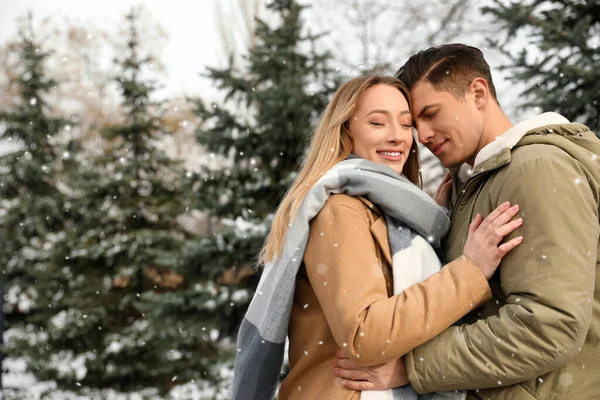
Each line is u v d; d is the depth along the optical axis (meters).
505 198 1.81
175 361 8.62
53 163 12.29
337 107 2.11
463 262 1.82
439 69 2.04
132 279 9.83
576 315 1.65
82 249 9.72
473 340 1.75
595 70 4.42
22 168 11.62
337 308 1.79
